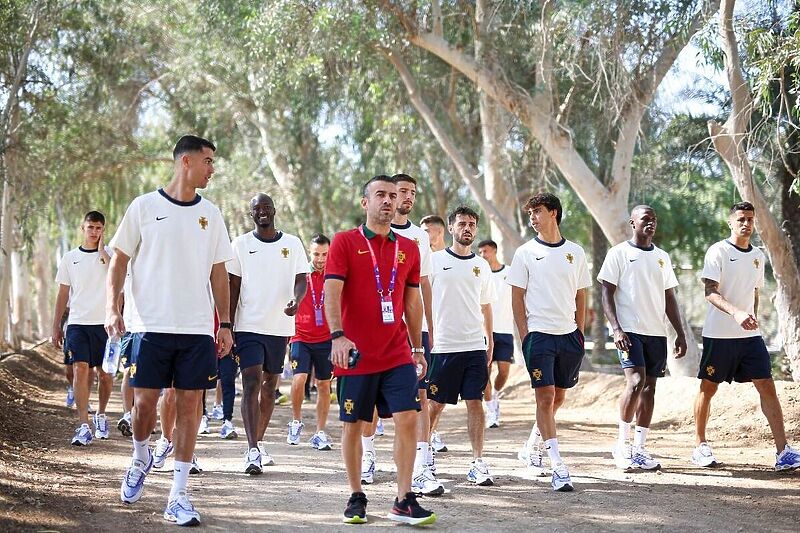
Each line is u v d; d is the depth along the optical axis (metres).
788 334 11.32
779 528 5.86
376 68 18.61
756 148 11.49
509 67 16.39
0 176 17.34
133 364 5.89
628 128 15.17
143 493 6.65
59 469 7.49
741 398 10.67
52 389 16.25
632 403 7.93
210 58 21.86
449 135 21.56
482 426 7.35
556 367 7.38
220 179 26.17
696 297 40.22
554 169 19.53
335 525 5.83
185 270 5.89
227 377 10.21
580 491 6.98
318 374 9.48
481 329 7.38
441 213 24.78
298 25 15.84
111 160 25.39
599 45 13.49
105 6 21.78
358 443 5.92
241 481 7.29
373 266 5.86
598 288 26.22
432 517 5.78
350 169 26.47
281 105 23.28
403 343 5.90
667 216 26.52
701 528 5.85
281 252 8.12
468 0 17.23
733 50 10.83
